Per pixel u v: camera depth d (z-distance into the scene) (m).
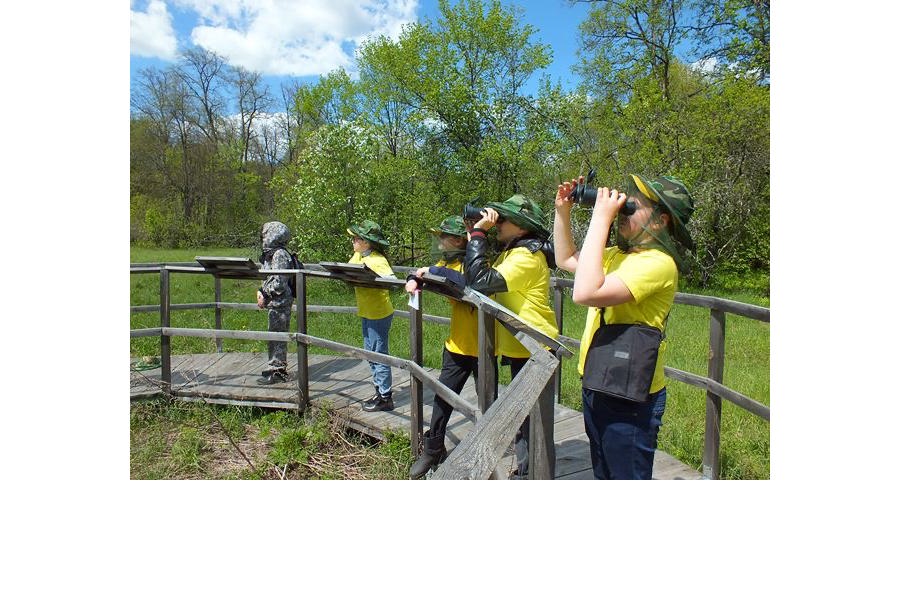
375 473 3.83
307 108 18.84
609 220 2.00
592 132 14.19
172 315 10.57
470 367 3.42
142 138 30.66
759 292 14.12
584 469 3.13
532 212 2.95
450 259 3.75
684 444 4.28
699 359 6.96
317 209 13.37
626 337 1.99
